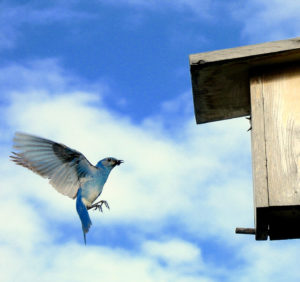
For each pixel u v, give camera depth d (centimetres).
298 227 622
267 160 615
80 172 511
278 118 641
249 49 666
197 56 682
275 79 670
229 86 721
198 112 782
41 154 500
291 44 655
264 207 588
